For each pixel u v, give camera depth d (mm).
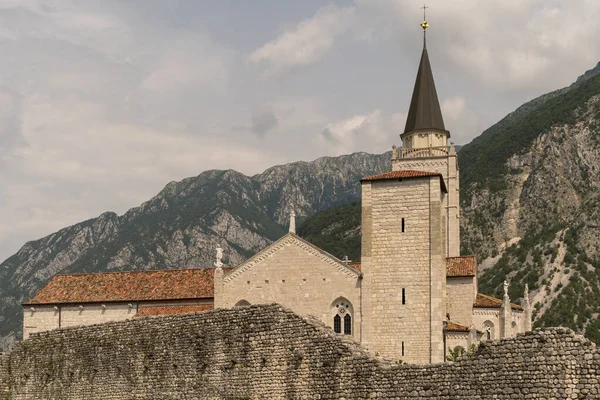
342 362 40750
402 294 71812
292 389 42969
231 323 46875
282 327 44156
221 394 46562
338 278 74062
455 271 84000
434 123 111250
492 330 82688
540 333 34031
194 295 86500
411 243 72188
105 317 89062
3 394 60406
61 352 57438
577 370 32875
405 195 72938
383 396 38531
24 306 91812
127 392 52281
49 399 57438
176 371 49500
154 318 51688
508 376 34531
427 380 37125
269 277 76188
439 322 70438
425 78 113000
